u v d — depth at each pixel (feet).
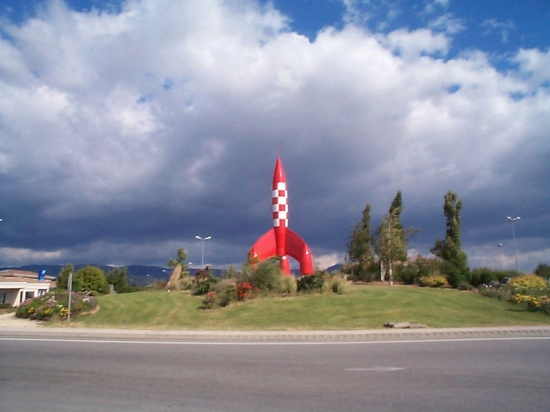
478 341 49.80
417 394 27.48
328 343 49.90
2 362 39.96
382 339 52.60
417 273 121.60
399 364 36.81
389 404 25.43
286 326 65.51
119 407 25.80
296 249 110.63
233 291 84.48
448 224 124.57
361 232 130.93
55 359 41.29
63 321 75.10
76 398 27.76
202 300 88.07
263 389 29.17
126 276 183.42
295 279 92.89
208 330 63.26
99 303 86.69
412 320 67.21
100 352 45.24
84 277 139.95
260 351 44.62
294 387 29.55
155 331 62.18
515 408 24.53
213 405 25.86
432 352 42.68
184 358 41.06
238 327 65.87
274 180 113.50
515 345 46.62
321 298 83.46
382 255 121.29
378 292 89.15
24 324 74.95
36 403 26.78
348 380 31.32
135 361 39.86
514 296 83.92
